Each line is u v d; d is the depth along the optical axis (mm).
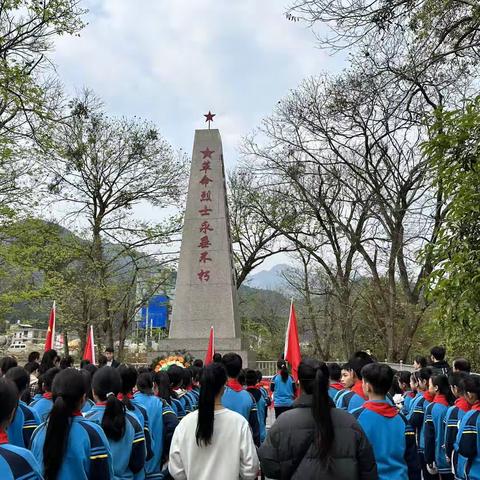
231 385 5242
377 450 3342
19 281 17953
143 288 23656
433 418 5199
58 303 20625
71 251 20969
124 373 4203
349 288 25203
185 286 14523
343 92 18391
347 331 24703
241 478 3105
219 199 14938
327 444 2742
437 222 12992
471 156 5086
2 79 13742
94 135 21922
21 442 3852
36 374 6875
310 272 30266
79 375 3090
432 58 9117
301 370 2990
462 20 8453
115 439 3537
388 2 8711
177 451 3129
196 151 15273
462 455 4090
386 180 20922
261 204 25094
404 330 19766
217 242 14695
